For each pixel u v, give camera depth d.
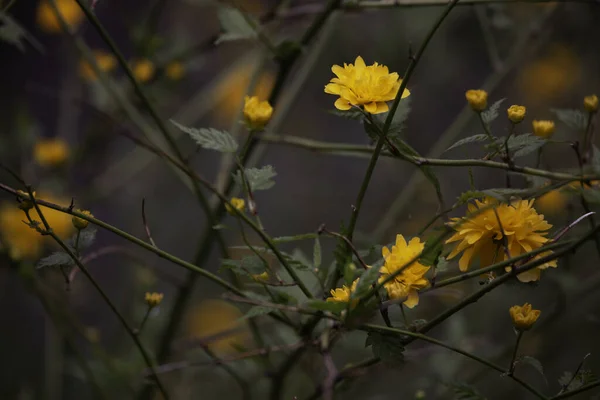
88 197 1.52
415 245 0.94
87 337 1.23
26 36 1.14
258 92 1.58
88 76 1.39
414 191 1.31
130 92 1.37
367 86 0.94
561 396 0.96
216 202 1.20
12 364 1.66
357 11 1.22
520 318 0.94
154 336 1.32
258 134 1.17
